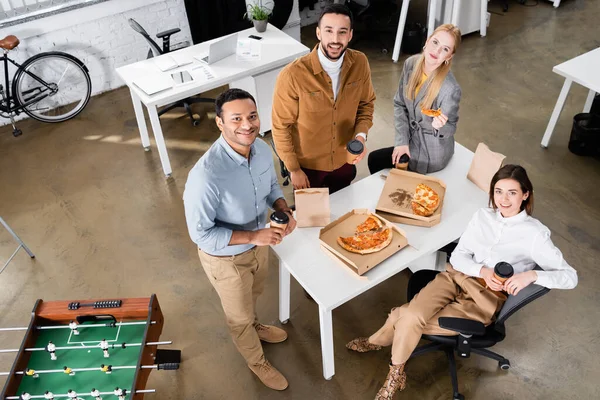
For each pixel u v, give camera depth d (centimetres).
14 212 438
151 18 565
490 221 278
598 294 353
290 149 318
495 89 545
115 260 395
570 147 462
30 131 526
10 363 333
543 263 266
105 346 260
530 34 629
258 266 282
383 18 664
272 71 466
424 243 289
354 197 319
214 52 450
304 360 328
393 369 291
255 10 492
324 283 274
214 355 334
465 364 320
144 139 489
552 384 309
